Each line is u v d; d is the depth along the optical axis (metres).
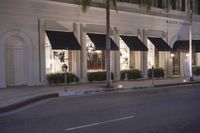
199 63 39.66
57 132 10.02
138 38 32.12
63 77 26.34
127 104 16.19
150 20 33.47
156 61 34.94
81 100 18.06
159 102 16.84
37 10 24.88
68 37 26.23
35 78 25.25
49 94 19.70
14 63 24.33
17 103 15.95
